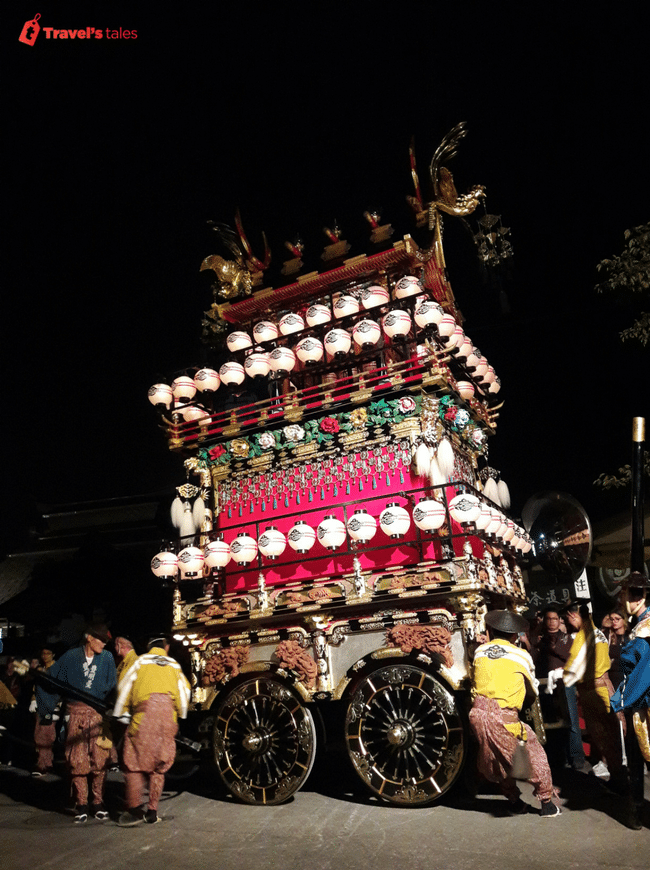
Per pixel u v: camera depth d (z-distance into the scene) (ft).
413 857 13.75
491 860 13.24
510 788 16.25
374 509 20.81
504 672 16.29
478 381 24.93
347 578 19.74
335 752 22.24
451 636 17.90
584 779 19.62
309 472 22.17
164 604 39.65
